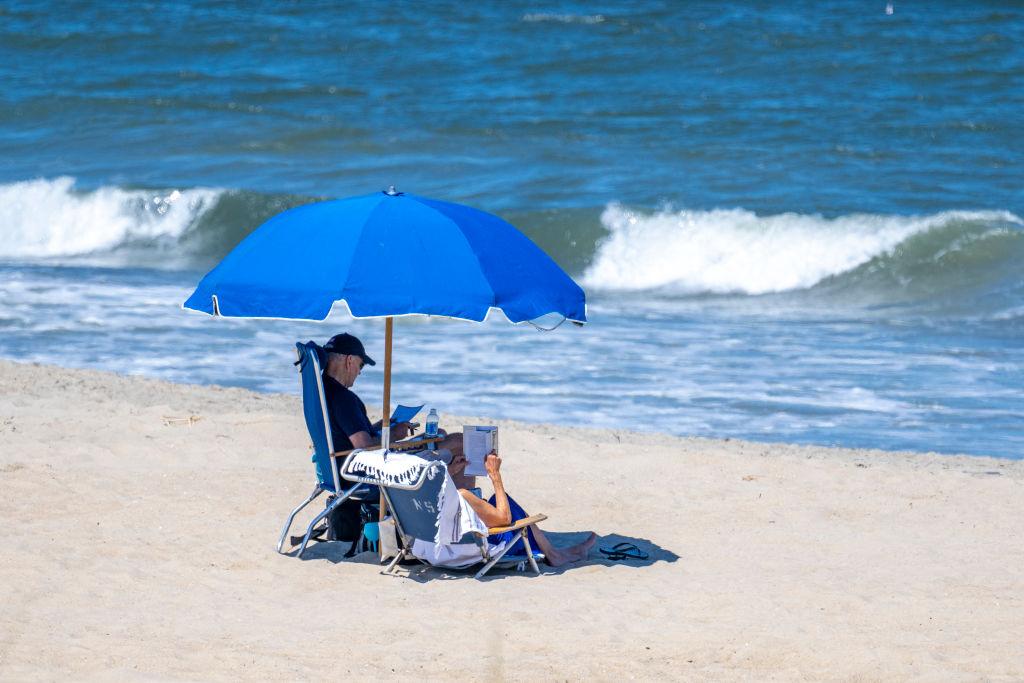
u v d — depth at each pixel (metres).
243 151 103.94
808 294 72.06
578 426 41.97
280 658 18.84
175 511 27.70
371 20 165.00
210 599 22.09
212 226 85.69
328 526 25.84
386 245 21.47
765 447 38.00
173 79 130.50
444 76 132.62
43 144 106.62
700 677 18.33
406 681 17.95
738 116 113.50
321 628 20.52
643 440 38.53
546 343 56.56
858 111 114.88
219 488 29.77
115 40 148.38
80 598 21.83
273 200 87.25
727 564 25.05
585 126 110.25
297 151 104.12
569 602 22.23
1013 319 63.19
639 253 77.31
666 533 27.48
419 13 171.12
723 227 78.00
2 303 62.78
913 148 101.38
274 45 148.00
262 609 21.58
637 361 53.16
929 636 20.48
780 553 25.88
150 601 21.86
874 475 32.75
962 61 135.00
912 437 41.75
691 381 49.62
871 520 28.58
